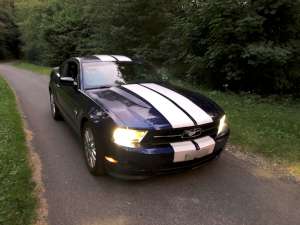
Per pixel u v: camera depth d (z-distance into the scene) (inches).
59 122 247.8
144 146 125.8
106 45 546.3
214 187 138.7
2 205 120.2
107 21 525.3
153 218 117.2
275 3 287.0
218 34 307.4
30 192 133.6
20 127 223.5
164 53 454.6
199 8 334.3
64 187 140.0
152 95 151.0
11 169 150.7
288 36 311.6
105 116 134.9
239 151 178.9
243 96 310.3
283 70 312.3
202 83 372.8
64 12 926.4
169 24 459.8
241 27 287.0
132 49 482.9
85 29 840.3
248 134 199.0
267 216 118.1
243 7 296.7
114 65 188.5
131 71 188.1
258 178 146.9
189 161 133.2
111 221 115.6
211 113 141.9
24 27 1344.7
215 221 115.1
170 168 130.8
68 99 192.5
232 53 307.0
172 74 388.2
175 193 134.1
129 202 127.8
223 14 297.0
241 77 320.2
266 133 201.3
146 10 477.7
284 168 157.1
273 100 304.8
